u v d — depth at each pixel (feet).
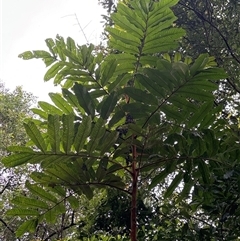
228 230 11.00
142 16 7.87
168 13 7.91
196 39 18.66
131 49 8.06
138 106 7.22
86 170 6.89
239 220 10.45
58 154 6.54
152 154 7.29
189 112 7.49
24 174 32.22
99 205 16.44
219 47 18.45
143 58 8.07
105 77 7.73
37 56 8.92
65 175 6.85
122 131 7.63
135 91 7.23
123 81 7.91
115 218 16.05
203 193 9.80
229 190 9.66
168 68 7.06
